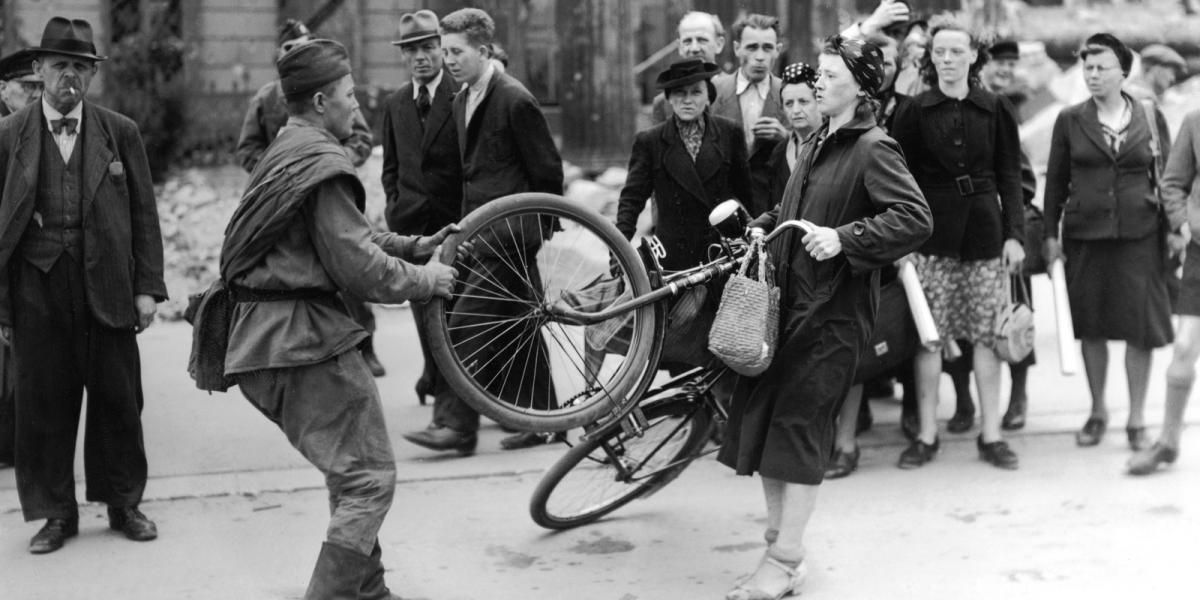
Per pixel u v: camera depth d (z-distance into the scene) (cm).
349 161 405
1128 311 600
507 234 584
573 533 514
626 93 1246
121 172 490
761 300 417
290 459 613
